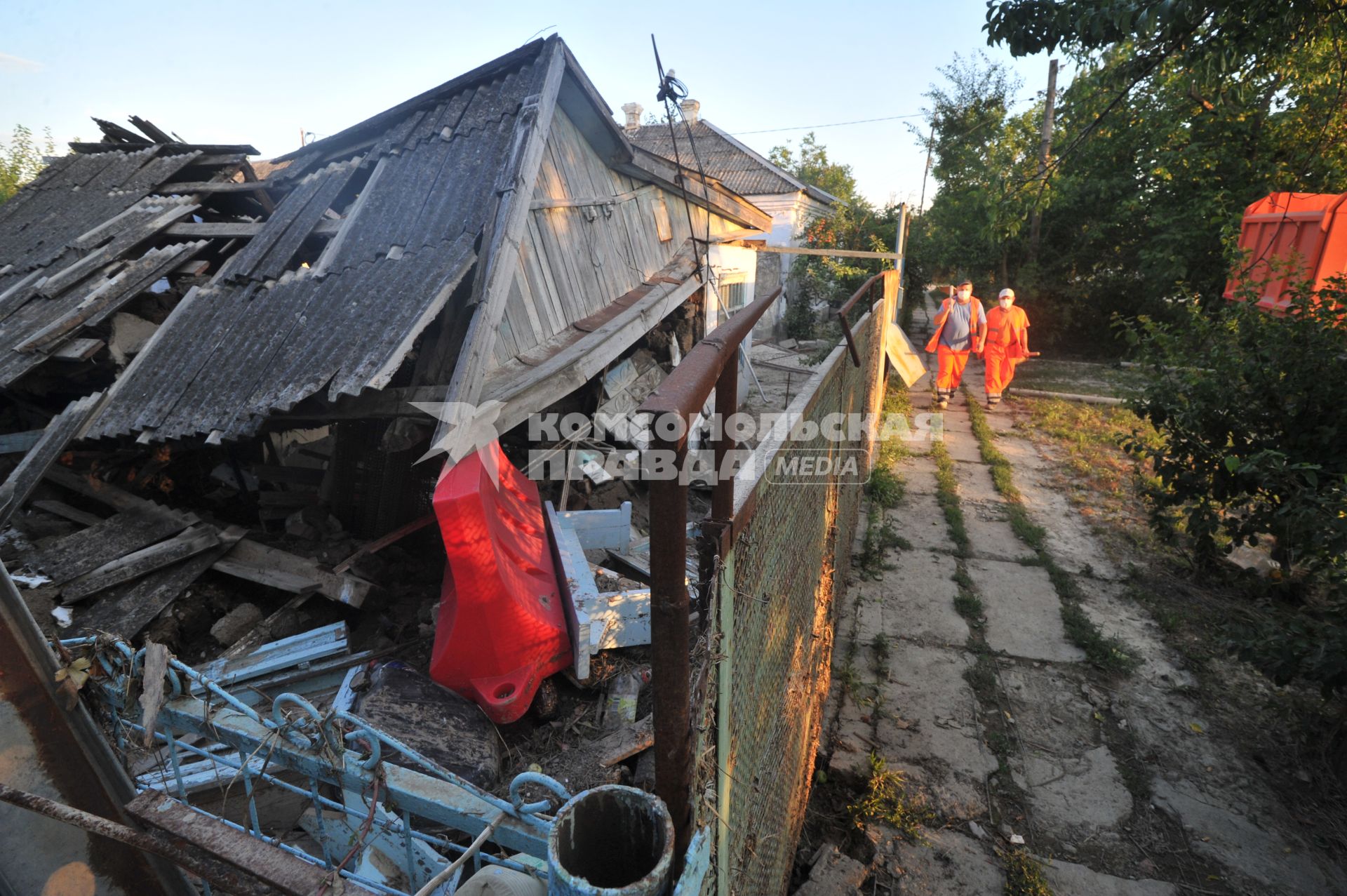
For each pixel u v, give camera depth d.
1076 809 3.29
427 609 3.95
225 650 3.84
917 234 17.78
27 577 3.79
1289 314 4.52
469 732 2.97
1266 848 3.08
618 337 5.12
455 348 4.01
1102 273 15.20
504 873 1.33
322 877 1.38
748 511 1.41
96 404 4.22
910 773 3.48
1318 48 6.62
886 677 4.25
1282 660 3.35
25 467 4.02
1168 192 12.92
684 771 1.15
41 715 1.50
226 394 3.96
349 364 3.67
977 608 4.95
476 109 5.35
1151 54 5.34
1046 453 8.50
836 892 2.74
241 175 6.75
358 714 2.91
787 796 2.41
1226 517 5.04
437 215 4.62
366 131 5.88
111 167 7.02
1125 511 6.66
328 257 4.65
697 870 1.11
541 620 3.20
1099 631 4.63
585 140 5.73
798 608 2.35
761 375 13.09
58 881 1.56
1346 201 5.69
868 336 4.76
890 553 5.91
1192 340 5.22
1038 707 3.99
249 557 4.15
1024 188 8.05
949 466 7.95
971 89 17.92
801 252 8.77
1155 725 3.84
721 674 1.25
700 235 7.73
